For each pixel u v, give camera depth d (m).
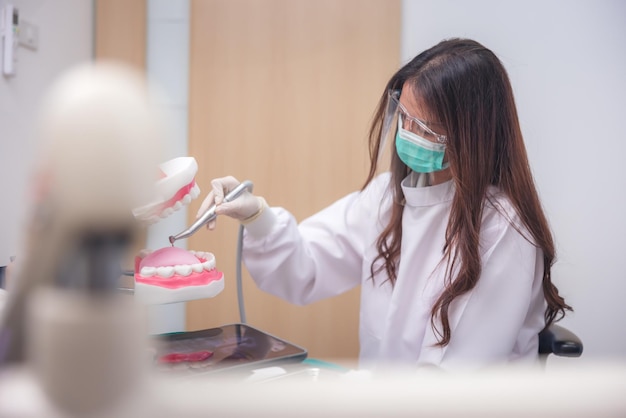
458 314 1.05
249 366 0.71
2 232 1.53
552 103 2.23
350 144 2.28
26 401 0.15
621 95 2.19
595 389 0.18
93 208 0.14
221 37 2.28
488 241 1.07
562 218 2.25
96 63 0.16
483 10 2.24
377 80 2.26
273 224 1.22
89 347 0.15
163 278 0.77
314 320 2.32
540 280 1.14
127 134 0.14
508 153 1.08
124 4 2.27
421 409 0.17
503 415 0.17
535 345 1.17
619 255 2.24
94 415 0.15
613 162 2.22
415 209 1.20
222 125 2.30
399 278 1.20
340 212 1.42
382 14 2.24
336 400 0.17
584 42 2.19
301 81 2.28
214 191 1.12
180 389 0.16
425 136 1.07
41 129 0.14
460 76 1.02
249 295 2.32
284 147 2.30
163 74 2.36
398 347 1.21
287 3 2.26
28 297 0.15
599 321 2.26
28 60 1.72
